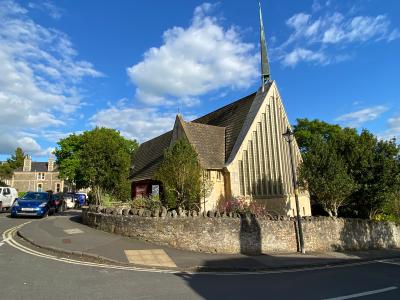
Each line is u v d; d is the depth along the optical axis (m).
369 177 21.42
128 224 15.68
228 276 11.03
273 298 8.21
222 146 26.73
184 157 18.70
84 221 19.03
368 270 13.38
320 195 20.31
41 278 8.63
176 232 15.16
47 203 24.00
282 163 26.70
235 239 15.98
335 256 16.92
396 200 24.23
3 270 9.15
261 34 30.80
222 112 32.44
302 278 11.09
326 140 23.91
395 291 9.39
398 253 19.83
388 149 21.64
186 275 10.63
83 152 23.48
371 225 22.02
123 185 23.75
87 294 7.57
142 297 7.63
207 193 19.86
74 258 11.43
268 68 29.56
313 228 18.75
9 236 14.60
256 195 24.70
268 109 26.95
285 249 17.42
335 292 9.08
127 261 11.60
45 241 13.23
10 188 30.72
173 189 18.36
